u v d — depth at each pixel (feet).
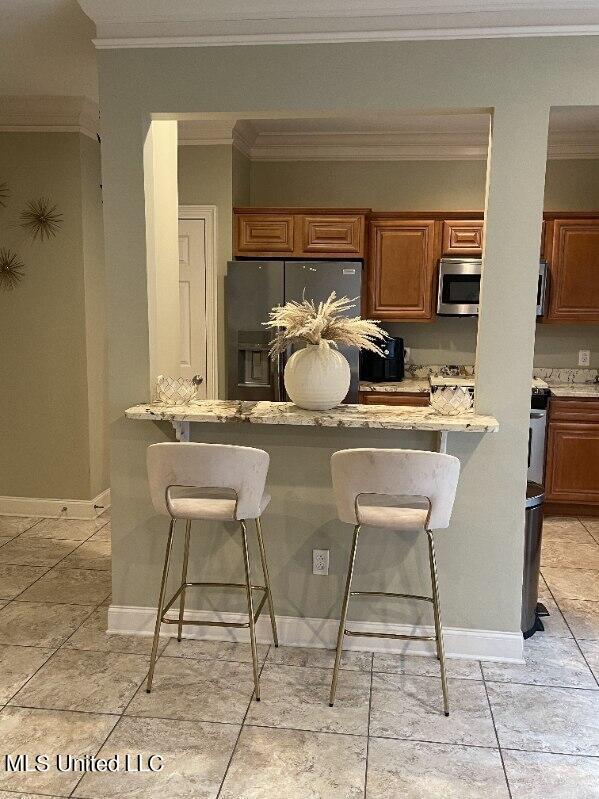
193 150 16.12
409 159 17.80
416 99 9.03
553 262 16.53
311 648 10.09
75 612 11.12
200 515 8.54
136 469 10.16
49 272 14.92
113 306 9.89
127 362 10.00
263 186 18.31
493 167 9.05
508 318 9.31
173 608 10.41
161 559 10.30
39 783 7.21
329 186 18.13
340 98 9.14
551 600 11.87
